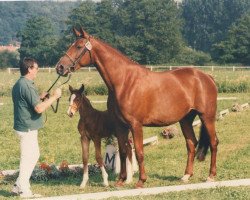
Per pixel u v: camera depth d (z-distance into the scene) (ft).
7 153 47.73
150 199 27.55
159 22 298.97
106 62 32.09
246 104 83.30
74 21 320.29
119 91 31.94
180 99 33.17
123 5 322.55
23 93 28.66
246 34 282.36
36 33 338.54
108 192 29.19
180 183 34.12
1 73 190.29
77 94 32.68
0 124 67.00
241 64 276.82
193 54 304.71
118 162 37.86
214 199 27.58
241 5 417.90
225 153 45.98
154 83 32.53
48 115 76.69
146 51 298.15
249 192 28.86
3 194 30.86
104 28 318.24
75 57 32.07
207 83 34.30
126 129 33.55
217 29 423.23
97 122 32.89
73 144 53.16
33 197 29.04
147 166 40.83
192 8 426.51
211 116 34.45
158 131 59.11
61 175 36.91
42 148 50.42
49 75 161.68
